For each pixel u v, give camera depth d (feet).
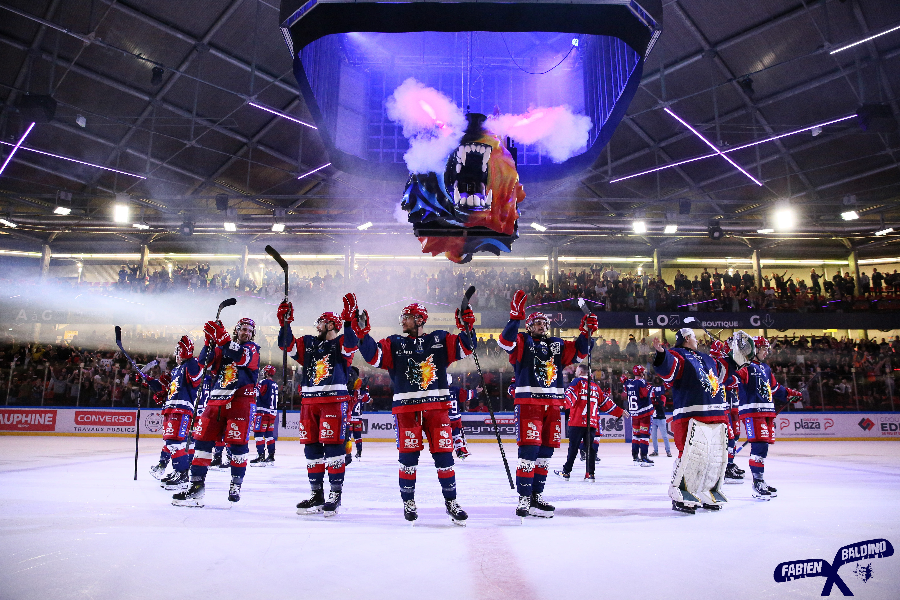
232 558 11.12
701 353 18.47
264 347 77.30
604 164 64.23
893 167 62.80
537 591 9.19
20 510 16.47
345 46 42.01
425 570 10.35
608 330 86.74
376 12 23.82
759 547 12.16
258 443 35.73
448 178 31.83
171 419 22.49
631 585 9.52
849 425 67.26
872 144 59.26
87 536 12.92
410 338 16.74
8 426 63.46
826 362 73.36
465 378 67.87
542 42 41.68
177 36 46.80
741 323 75.31
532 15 23.91
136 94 52.80
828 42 41.93
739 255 91.66
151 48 48.06
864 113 45.85
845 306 77.15
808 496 20.95
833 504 18.80
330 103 39.17
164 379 25.46
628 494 21.50
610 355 73.46
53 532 13.35
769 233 76.38
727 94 52.90
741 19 45.24
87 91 52.65
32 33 45.57
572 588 9.36
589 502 19.26
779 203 68.33
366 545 12.25
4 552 11.46
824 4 42.22
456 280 80.79
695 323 75.05
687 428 17.42
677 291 79.97
